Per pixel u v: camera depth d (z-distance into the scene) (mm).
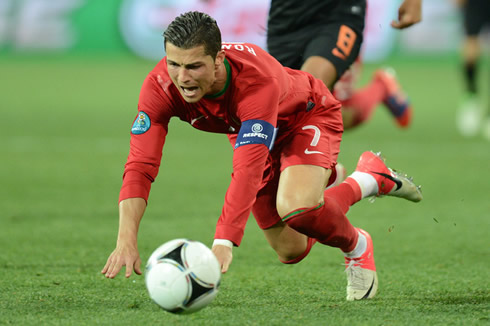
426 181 26172
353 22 17047
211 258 9719
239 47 11242
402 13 16625
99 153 32562
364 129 41938
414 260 15477
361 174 12867
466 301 11617
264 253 16328
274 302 11633
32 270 14234
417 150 33594
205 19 10117
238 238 10156
